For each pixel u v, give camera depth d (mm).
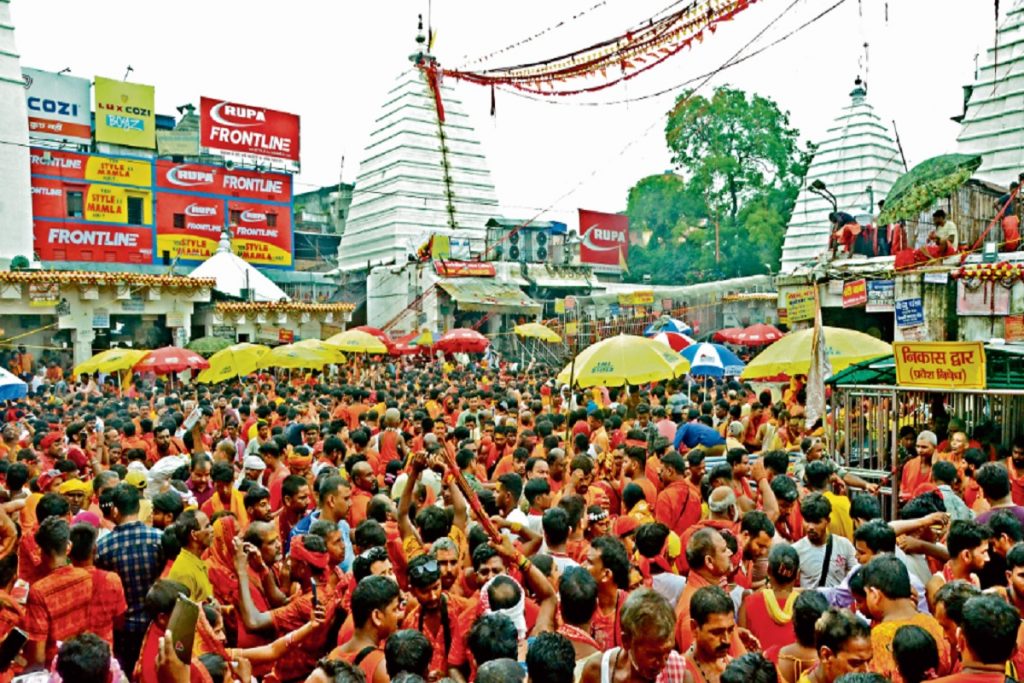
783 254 39594
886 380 10477
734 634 4246
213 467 7980
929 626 4250
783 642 4824
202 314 33750
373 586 4324
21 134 33688
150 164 38812
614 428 11414
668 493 7484
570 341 33250
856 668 3721
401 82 44031
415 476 6289
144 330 34000
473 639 4145
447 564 5109
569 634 4441
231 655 4816
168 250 39281
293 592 5828
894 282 16625
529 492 7168
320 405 16969
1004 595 4711
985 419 10203
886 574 4371
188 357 17375
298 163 44250
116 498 6105
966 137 24156
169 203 39438
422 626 4891
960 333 15641
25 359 28828
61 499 6758
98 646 3977
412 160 42844
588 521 6488
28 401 19609
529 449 10352
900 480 9383
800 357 11516
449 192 40594
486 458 11242
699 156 47062
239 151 42500
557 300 37031
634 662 3680
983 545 5051
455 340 23734
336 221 53281
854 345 11523
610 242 45844
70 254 36562
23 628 5168
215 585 6148
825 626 3791
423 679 3672
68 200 36688
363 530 5676
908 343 9156
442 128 43688
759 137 46312
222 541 6312
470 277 37938
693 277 47781
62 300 29438
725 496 6547
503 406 14414
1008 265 14758
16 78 33594
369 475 7707
